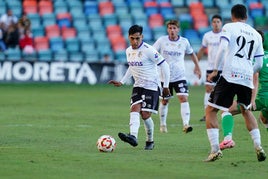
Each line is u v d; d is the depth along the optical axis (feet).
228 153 127.85
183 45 169.48
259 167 112.27
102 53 336.29
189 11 371.15
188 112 164.76
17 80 302.25
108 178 100.94
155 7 366.84
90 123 177.17
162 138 150.82
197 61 176.55
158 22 358.84
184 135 156.76
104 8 359.25
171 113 209.97
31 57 321.73
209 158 117.08
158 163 114.83
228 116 128.47
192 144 140.87
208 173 106.01
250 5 378.73
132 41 131.23
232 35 116.06
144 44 131.95
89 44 339.16
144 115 131.54
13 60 301.84
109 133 157.69
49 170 107.04
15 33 319.47
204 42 196.65
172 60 168.96
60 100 244.63
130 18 356.59
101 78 308.60
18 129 162.81
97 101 243.40
